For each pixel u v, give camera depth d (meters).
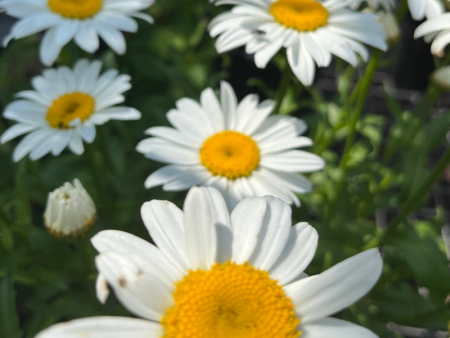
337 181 0.38
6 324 0.31
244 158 0.34
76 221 0.33
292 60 0.35
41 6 0.37
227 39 0.36
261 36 0.35
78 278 0.35
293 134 0.35
